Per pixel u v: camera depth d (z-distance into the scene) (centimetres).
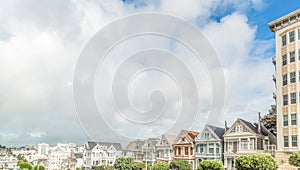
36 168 12000
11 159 11562
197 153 5875
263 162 3881
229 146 5275
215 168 4562
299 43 4147
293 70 4175
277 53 4475
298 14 4159
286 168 4066
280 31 4459
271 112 6091
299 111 4019
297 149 3972
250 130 4978
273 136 5262
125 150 7319
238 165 4125
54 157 16275
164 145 6562
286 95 4234
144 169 6050
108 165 8181
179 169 5550
